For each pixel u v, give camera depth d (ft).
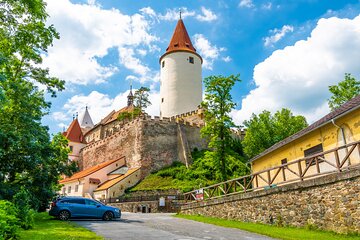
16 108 67.21
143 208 122.62
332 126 60.59
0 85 61.21
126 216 81.25
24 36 60.64
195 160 169.37
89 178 172.65
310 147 67.62
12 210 35.96
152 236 41.73
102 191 154.81
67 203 66.39
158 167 172.35
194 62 230.48
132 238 39.75
